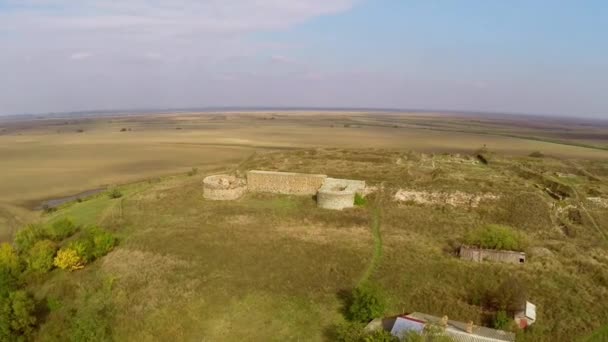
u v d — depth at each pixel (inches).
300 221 1736.0
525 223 1660.9
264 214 1827.0
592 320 1029.8
